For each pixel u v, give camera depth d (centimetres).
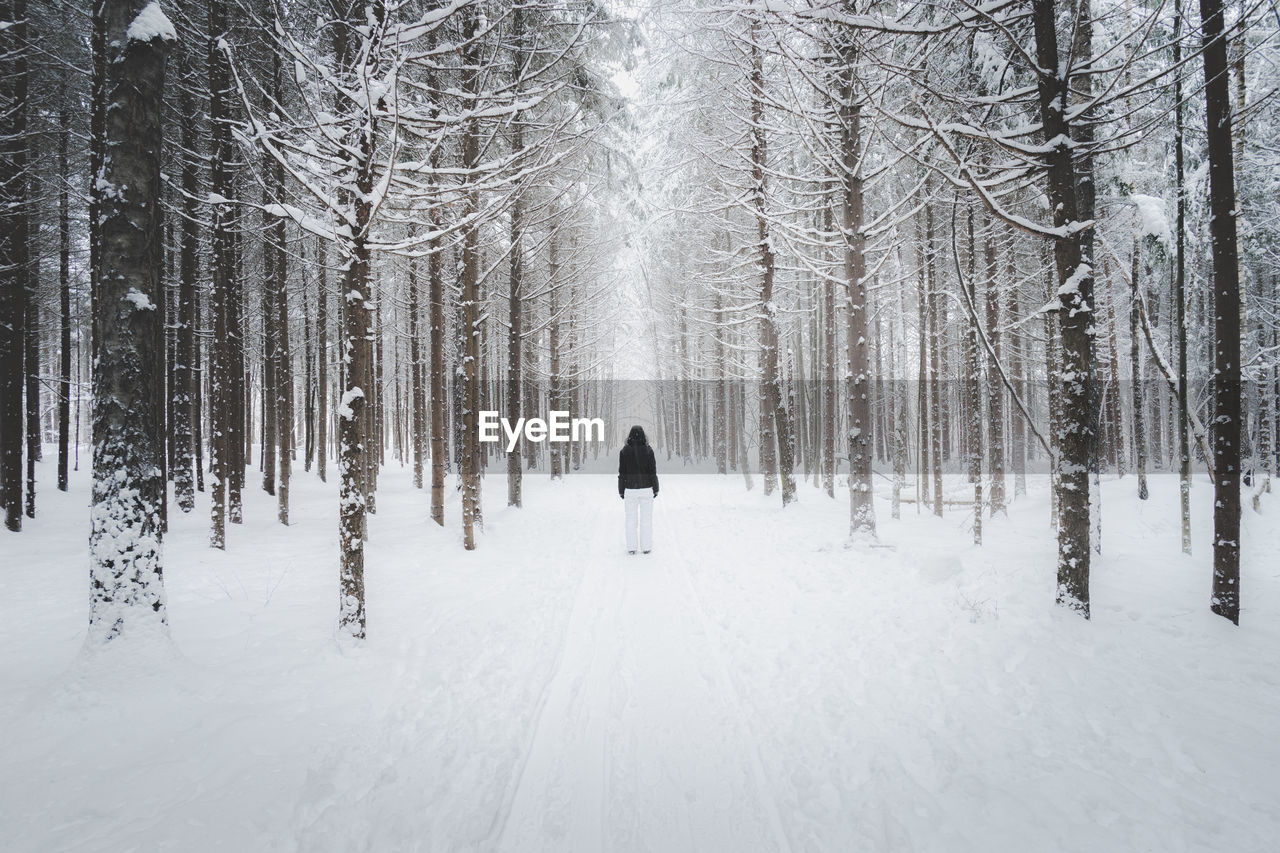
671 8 888
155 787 283
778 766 310
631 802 283
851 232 837
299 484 1886
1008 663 408
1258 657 410
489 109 546
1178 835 245
